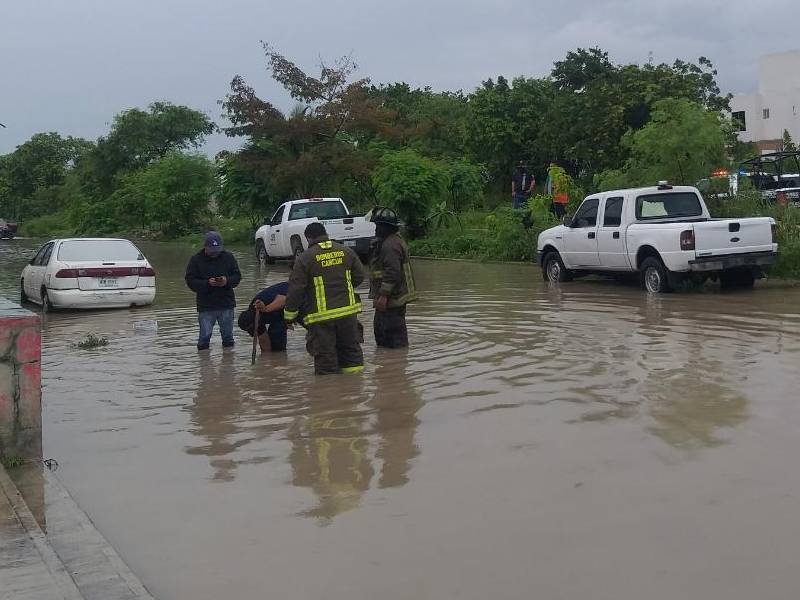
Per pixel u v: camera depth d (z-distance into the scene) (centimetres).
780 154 2577
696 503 466
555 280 1683
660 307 1243
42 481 548
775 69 6166
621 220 1489
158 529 463
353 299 869
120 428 676
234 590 387
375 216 985
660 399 691
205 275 1037
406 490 506
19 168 8838
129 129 6272
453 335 1057
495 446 583
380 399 734
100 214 5978
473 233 2545
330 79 3481
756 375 764
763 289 1428
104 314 1448
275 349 1021
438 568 400
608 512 459
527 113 4391
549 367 835
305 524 461
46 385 854
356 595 377
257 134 3441
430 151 4219
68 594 360
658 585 375
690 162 1841
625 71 4059
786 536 421
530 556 409
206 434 649
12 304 681
